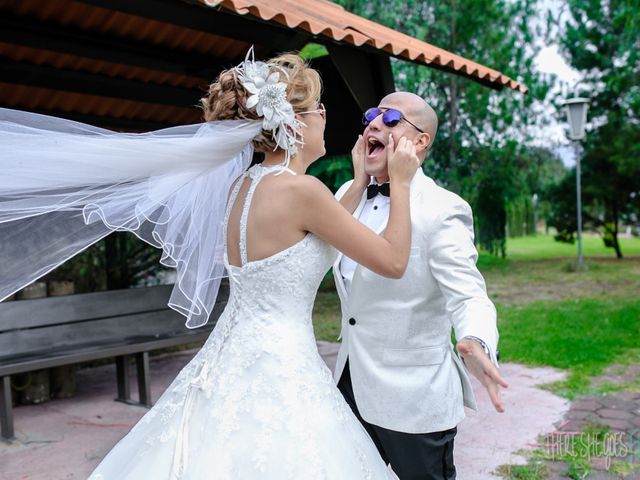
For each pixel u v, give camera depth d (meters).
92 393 5.14
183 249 2.16
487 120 13.76
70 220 2.13
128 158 1.95
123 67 5.85
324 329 7.58
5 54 5.20
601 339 6.41
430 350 2.20
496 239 15.36
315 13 4.45
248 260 1.88
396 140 2.22
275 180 1.87
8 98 5.76
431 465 2.21
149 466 1.83
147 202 2.05
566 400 4.56
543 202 18.05
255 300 1.88
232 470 1.72
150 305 5.05
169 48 5.46
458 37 12.95
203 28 3.96
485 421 4.16
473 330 1.84
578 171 12.69
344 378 2.38
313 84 1.96
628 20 14.03
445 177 13.98
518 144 14.62
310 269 1.88
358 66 4.63
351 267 2.36
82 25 4.85
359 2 11.47
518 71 13.69
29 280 2.10
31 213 1.95
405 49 4.25
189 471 1.74
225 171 2.20
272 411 1.78
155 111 6.67
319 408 1.84
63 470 3.49
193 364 1.98
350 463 1.82
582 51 14.74
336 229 1.80
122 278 6.57
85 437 4.03
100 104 6.28
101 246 6.67
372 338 2.22
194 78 6.31
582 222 15.82
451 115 13.16
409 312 2.16
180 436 1.82
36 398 4.77
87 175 1.95
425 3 12.66
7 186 1.89
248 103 1.87
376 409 2.20
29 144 1.89
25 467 3.53
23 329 4.34
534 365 5.59
